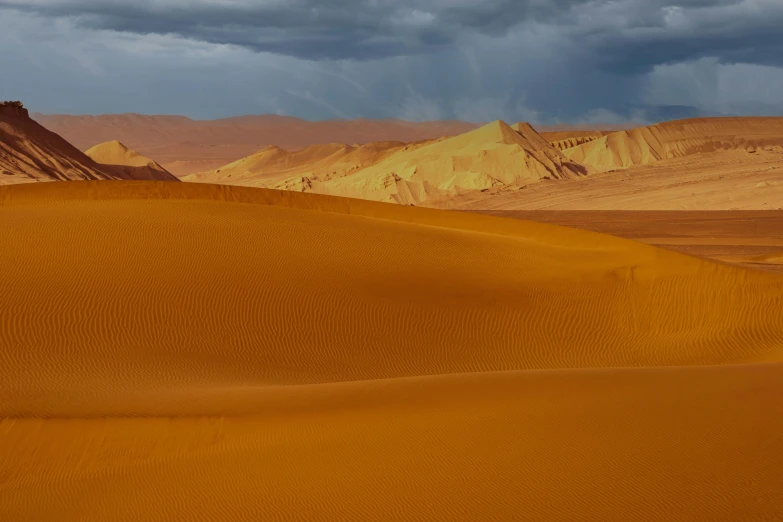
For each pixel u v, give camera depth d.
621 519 7.63
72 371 14.28
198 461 10.17
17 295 17.14
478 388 11.21
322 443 9.85
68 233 20.86
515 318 19.83
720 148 161.50
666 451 8.91
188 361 15.78
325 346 17.78
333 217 26.20
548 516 7.77
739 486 8.07
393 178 117.25
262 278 19.62
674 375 11.73
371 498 8.45
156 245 20.59
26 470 10.58
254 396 11.70
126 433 10.65
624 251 23.23
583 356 18.88
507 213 77.81
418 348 18.30
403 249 23.08
